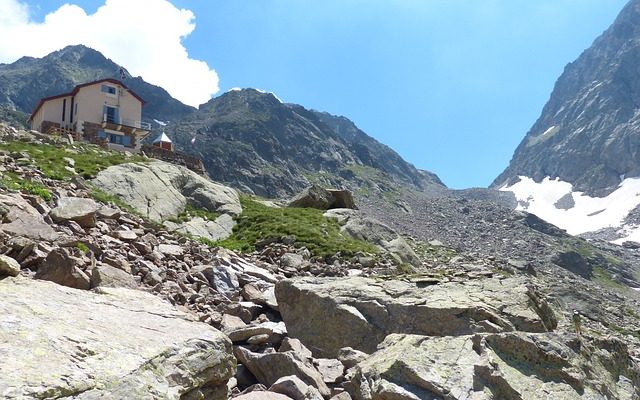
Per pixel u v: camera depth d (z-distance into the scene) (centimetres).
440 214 17800
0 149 3503
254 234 3634
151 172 4025
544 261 12069
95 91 7369
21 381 502
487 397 867
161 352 672
